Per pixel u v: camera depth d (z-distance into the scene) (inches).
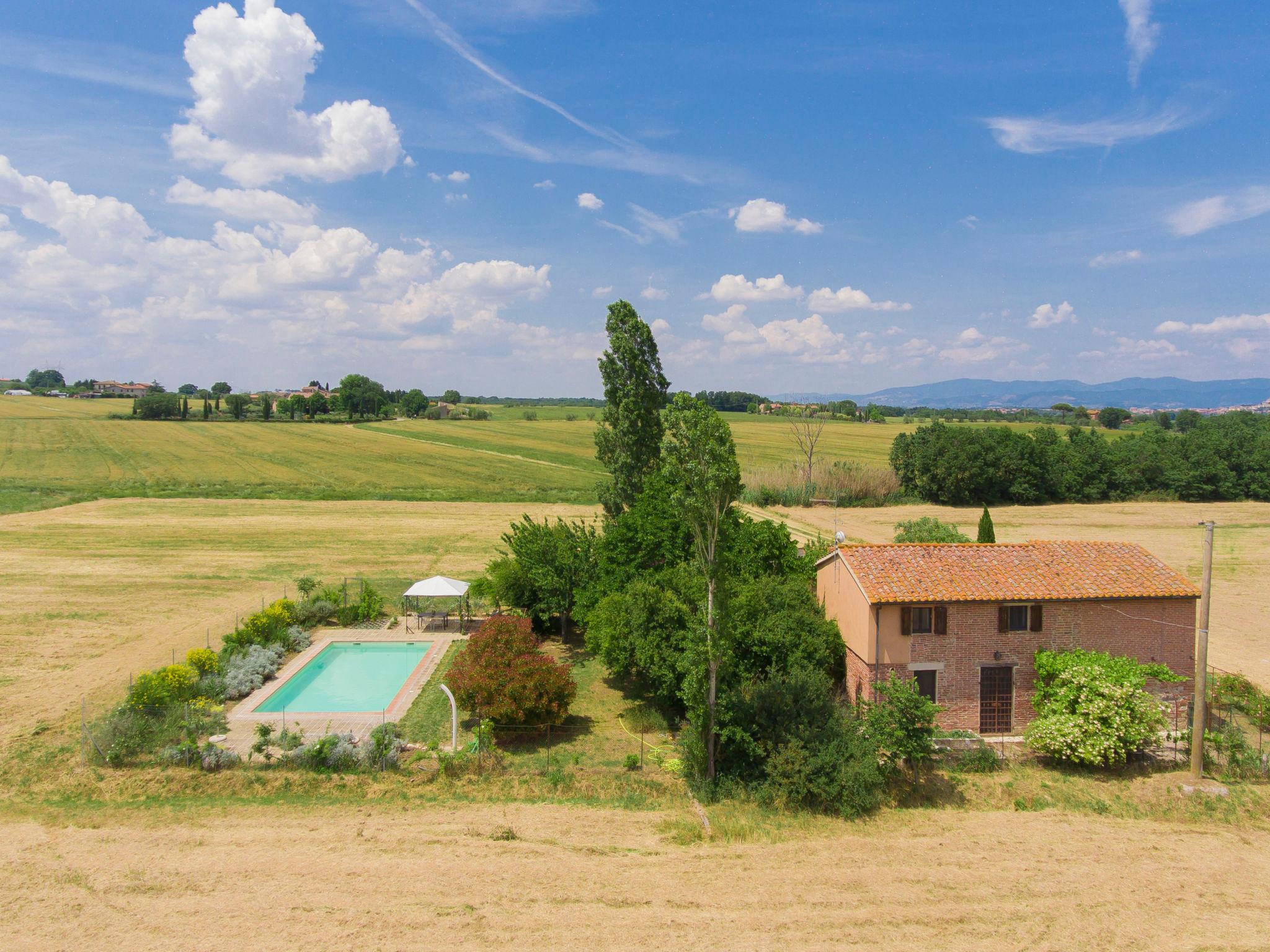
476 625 1576.0
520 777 908.0
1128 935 604.1
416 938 586.2
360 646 1438.2
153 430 5585.6
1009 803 861.8
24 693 1107.9
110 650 1317.7
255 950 568.1
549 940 586.6
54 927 593.0
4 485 3184.1
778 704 941.2
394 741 948.0
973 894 663.8
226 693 1147.9
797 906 641.0
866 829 799.7
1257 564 2086.6
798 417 4286.4
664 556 1322.6
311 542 2346.2
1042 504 3405.5
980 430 3656.5
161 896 641.0
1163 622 1049.5
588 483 3777.1
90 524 2549.2
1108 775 918.4
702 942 586.6
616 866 708.0
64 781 852.6
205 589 1772.9
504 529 2603.3
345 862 707.4
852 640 1065.5
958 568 1067.3
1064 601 1025.5
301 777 881.5
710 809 847.1
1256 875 701.9
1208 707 1071.6
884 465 4141.2
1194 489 3447.3
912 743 882.1
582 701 1203.2
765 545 1312.7
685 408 949.8
